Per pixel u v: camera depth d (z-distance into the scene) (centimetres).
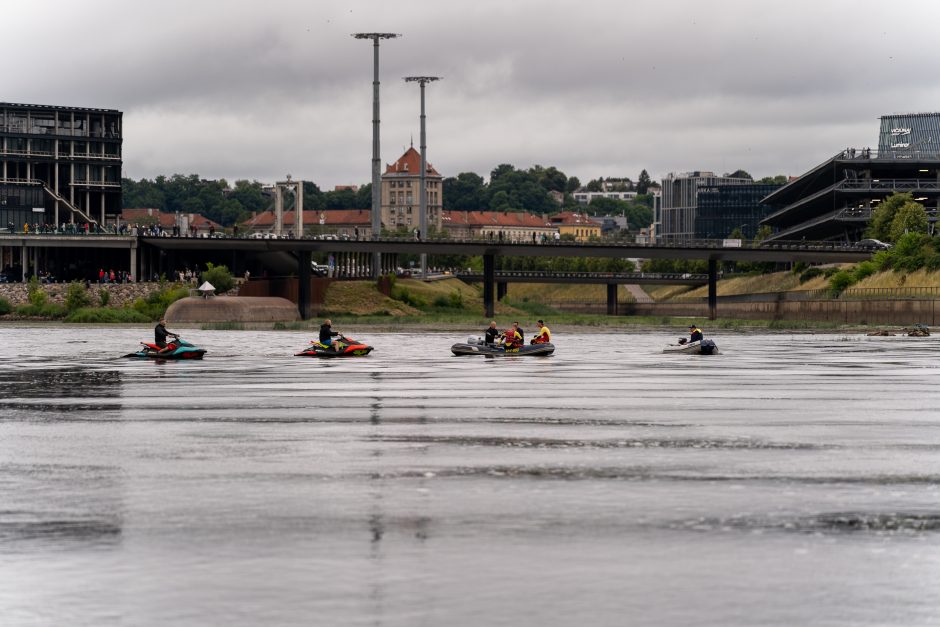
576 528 3050
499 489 3559
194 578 2594
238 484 3647
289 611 2366
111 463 4050
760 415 5562
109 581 2570
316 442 4569
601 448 4403
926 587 2536
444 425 5134
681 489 3562
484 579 2589
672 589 2520
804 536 2969
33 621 2306
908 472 3872
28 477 3778
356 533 2995
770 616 2344
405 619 2319
